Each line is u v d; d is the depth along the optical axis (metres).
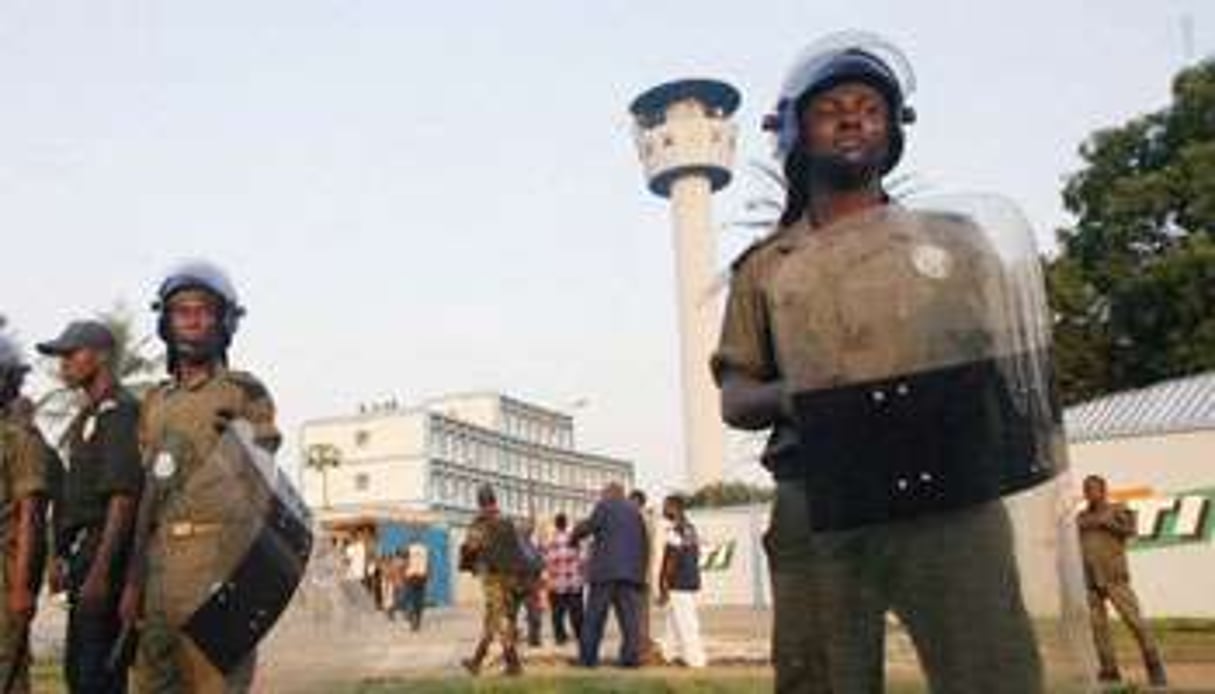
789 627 1.98
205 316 4.16
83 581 5.52
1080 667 1.79
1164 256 33.94
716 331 2.26
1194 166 33.72
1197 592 23.47
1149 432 23.97
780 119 2.32
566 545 18.00
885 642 1.80
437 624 28.08
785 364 1.88
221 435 3.42
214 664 3.29
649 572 13.75
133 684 3.91
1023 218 1.88
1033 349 1.83
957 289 1.80
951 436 1.77
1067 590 1.79
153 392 4.19
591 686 9.51
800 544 1.97
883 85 2.26
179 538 3.32
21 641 5.99
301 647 3.32
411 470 99.31
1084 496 11.03
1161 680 10.59
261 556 3.26
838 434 1.82
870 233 1.87
